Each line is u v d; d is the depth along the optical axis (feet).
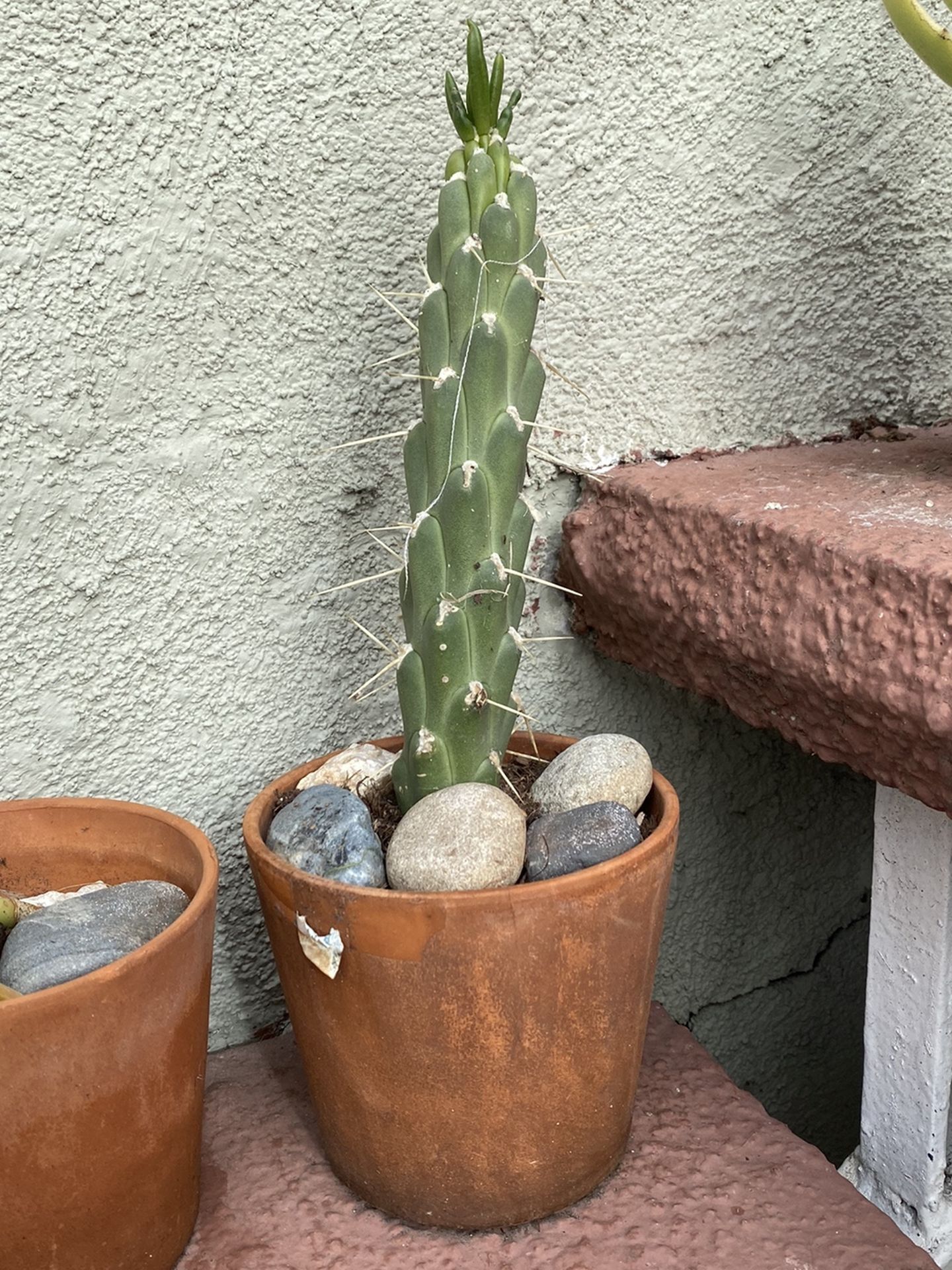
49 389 2.18
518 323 1.94
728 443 3.07
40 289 2.13
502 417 1.94
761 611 2.21
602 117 2.62
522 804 2.24
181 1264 2.01
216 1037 2.71
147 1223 1.88
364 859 1.97
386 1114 2.00
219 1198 2.19
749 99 2.80
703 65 2.71
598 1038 1.98
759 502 2.38
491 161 1.90
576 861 1.96
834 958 3.68
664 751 3.18
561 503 2.87
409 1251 2.04
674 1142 2.36
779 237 2.96
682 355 2.92
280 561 2.53
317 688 2.65
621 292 2.78
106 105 2.10
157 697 2.46
